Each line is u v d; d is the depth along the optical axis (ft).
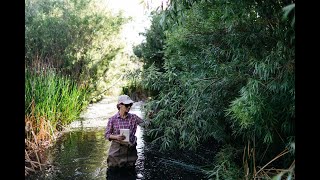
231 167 12.47
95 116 29.73
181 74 15.65
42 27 37.04
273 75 10.12
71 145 18.24
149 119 16.21
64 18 39.09
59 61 36.37
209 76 13.48
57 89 22.43
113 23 41.09
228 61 13.26
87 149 17.38
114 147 14.15
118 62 44.86
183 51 15.19
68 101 22.79
